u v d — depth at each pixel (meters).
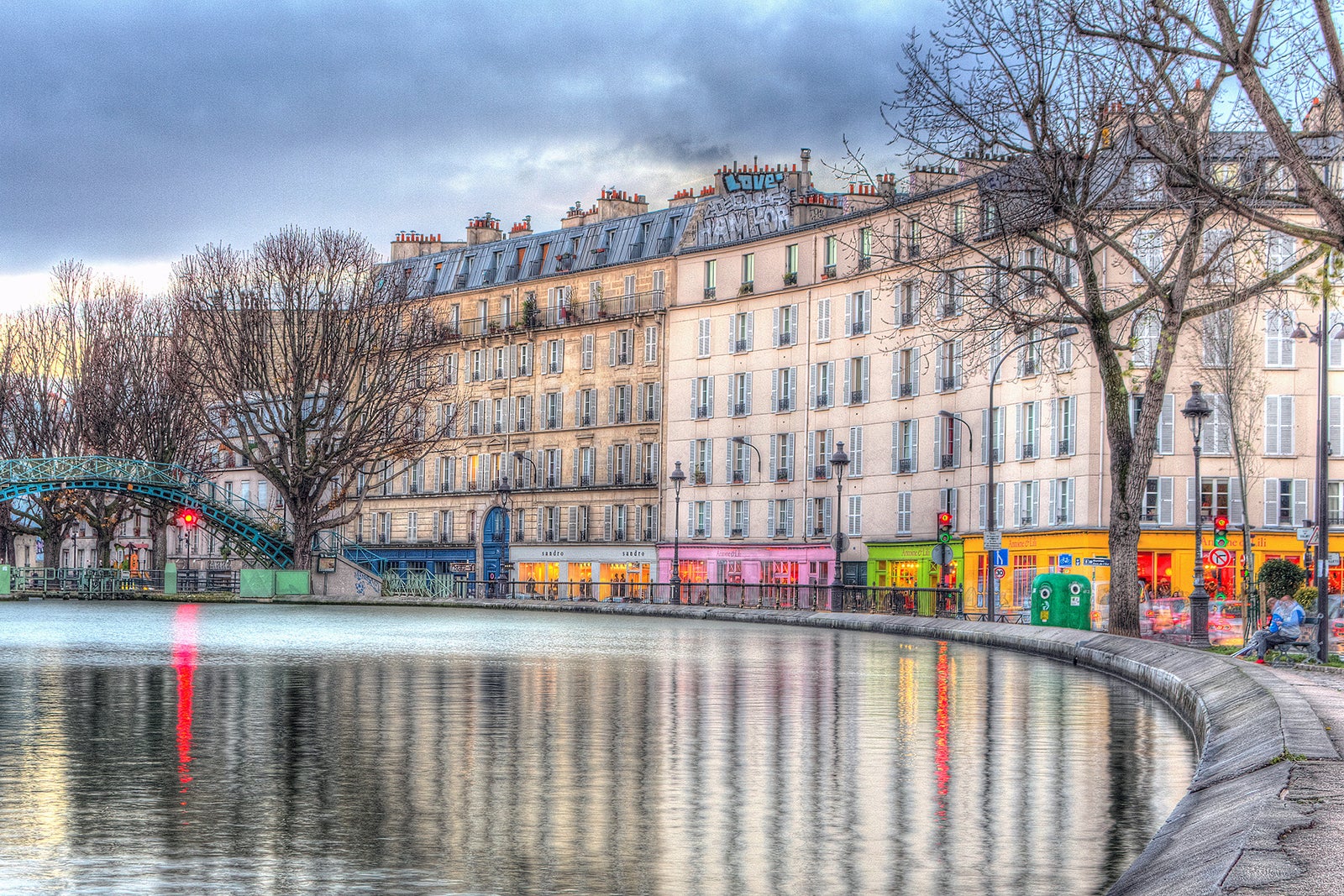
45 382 86.38
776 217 82.50
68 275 86.56
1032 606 43.22
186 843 11.00
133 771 14.38
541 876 10.06
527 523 94.62
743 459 82.50
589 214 98.62
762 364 81.56
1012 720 19.77
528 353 95.81
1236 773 12.08
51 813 12.15
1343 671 27.14
